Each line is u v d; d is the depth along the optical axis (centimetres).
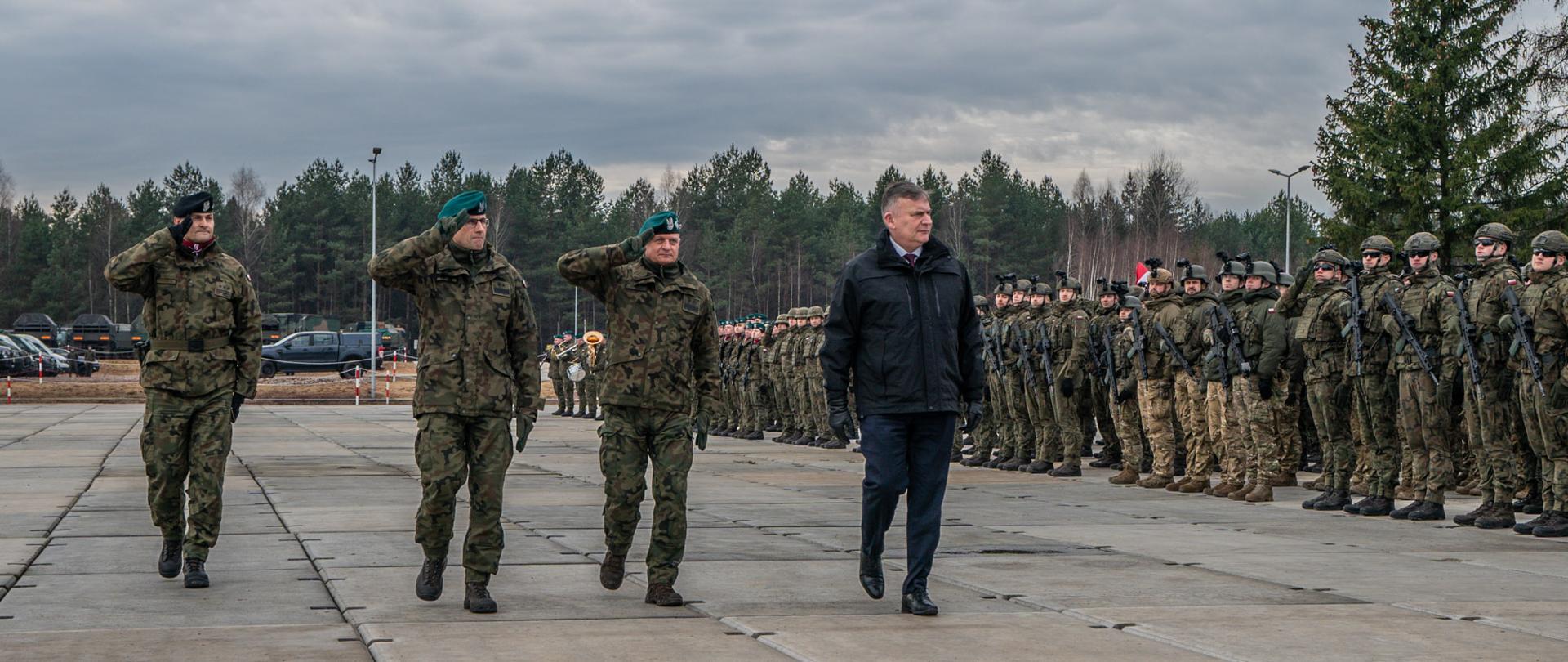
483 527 688
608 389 710
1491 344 1084
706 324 723
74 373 5572
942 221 11981
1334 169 4075
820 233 12650
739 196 12469
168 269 766
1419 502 1172
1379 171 3978
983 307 1869
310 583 785
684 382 713
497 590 756
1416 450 1173
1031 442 1695
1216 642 621
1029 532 1045
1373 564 874
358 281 10738
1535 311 1044
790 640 620
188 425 777
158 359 764
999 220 10912
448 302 689
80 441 2133
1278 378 1395
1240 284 1375
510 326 708
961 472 1673
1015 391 1684
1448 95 3959
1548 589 773
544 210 11094
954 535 1025
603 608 702
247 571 827
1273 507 1261
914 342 679
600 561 869
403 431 2516
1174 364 1409
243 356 786
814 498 1305
